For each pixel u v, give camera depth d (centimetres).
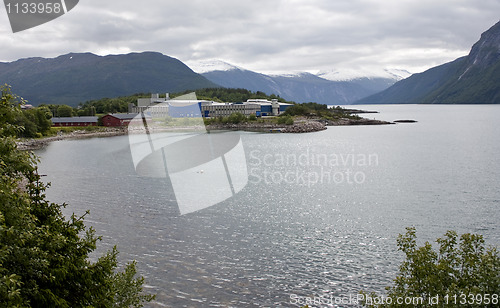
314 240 4241
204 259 3716
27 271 1473
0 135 1664
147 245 4047
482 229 4600
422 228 4650
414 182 7600
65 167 9456
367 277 3366
